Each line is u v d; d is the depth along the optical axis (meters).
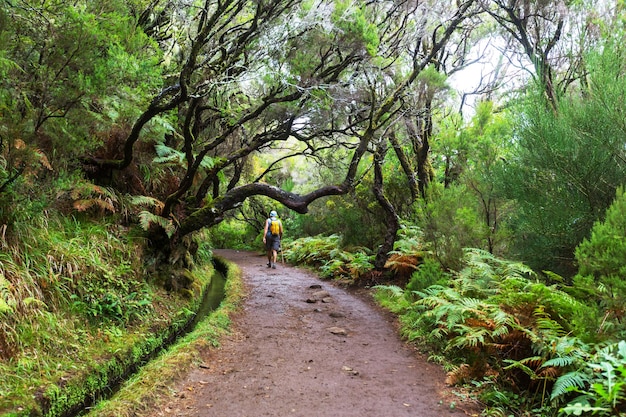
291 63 6.40
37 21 4.18
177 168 8.11
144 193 7.25
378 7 7.94
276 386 3.99
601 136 5.05
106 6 5.20
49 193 4.96
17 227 4.44
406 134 9.82
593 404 3.03
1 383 3.30
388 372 4.41
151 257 6.52
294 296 8.43
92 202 5.70
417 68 7.84
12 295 3.80
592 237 3.87
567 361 3.23
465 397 3.73
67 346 4.10
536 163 5.80
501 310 4.30
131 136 5.85
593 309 3.72
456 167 9.96
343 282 9.97
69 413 3.56
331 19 6.12
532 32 7.89
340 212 13.08
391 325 6.35
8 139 3.87
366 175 11.72
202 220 6.70
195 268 9.39
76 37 4.20
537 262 6.11
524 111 6.20
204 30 5.33
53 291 4.46
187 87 5.39
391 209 9.40
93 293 4.93
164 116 7.12
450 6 8.41
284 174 20.39
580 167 5.27
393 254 9.30
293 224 19.03
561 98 5.72
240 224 24.05
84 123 4.78
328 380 4.16
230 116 7.59
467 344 4.19
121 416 3.14
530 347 3.92
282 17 6.18
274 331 5.92
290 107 7.41
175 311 6.24
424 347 5.15
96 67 4.34
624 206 3.83
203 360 4.63
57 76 4.29
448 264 7.03
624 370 2.68
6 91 3.88
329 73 6.80
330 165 11.22
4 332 3.61
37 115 4.35
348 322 6.51
